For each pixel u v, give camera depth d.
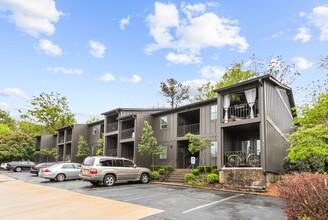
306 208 5.02
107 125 29.91
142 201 11.09
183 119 24.05
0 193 14.05
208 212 8.91
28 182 19.94
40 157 44.78
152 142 22.44
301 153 12.82
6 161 41.16
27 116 53.28
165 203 10.59
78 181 20.34
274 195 12.55
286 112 18.11
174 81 47.84
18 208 10.07
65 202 11.10
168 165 22.97
